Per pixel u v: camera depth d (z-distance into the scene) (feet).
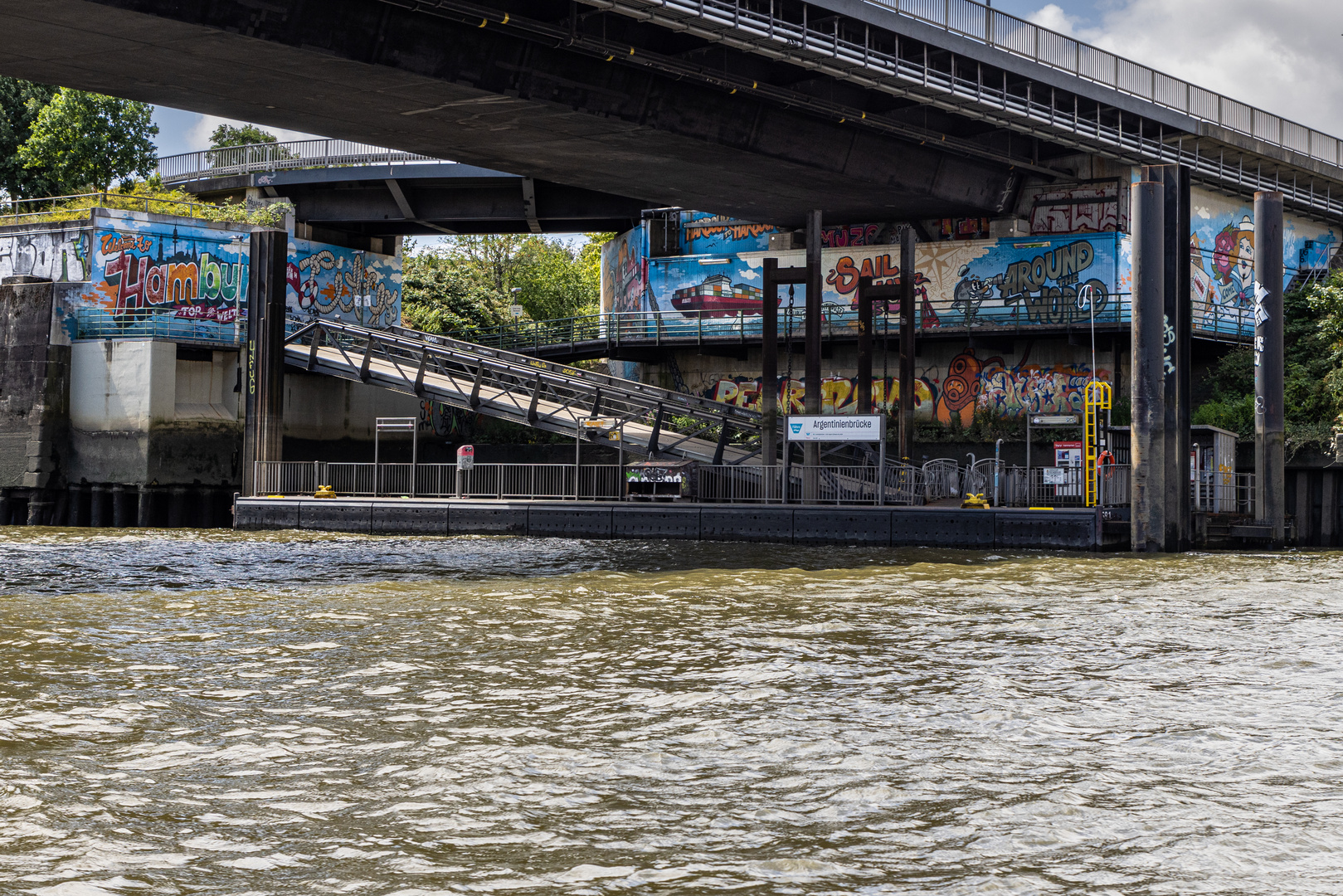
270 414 156.56
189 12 101.19
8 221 189.98
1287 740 38.27
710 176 153.48
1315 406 149.79
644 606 72.28
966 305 168.45
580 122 130.11
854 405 178.29
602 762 35.63
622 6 109.29
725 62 128.88
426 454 200.44
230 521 173.17
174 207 200.34
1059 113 147.23
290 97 124.06
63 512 169.99
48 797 32.09
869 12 126.21
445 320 248.32
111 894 25.27
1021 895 25.23
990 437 167.22
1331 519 141.69
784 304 181.57
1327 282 171.01
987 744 37.83
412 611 69.41
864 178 152.05
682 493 132.98
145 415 165.17
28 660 52.80
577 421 145.79
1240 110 169.07
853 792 32.58
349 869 26.86
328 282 214.90
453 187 207.72
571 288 320.91
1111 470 125.59
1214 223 172.65
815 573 91.91
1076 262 164.25
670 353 191.93
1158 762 35.70
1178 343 117.80
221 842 28.60
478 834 29.19
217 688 46.78
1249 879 26.11
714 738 38.68
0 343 171.42
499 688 46.83
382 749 37.17
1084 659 53.62
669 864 27.07
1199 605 73.26
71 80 119.75
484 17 108.06
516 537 130.41
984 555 109.09
